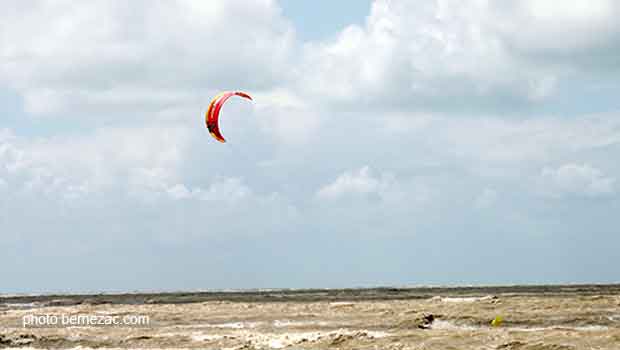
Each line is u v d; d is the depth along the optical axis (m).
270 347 53.44
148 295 140.00
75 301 114.06
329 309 79.56
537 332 56.31
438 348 50.78
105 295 147.50
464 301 87.06
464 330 60.19
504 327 62.47
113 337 59.31
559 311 69.44
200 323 69.00
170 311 81.00
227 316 73.69
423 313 68.12
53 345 57.62
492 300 86.81
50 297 140.75
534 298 89.94
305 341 55.00
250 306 87.31
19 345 57.91
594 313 67.50
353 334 56.16
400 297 106.25
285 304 89.94
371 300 98.38
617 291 115.19
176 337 58.09
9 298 141.38
